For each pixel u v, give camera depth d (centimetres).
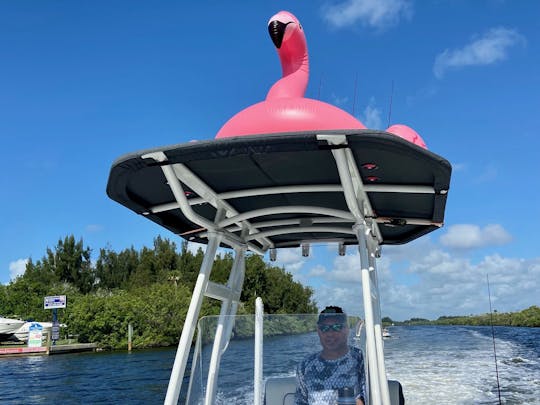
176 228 370
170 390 267
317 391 252
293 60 310
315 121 258
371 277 299
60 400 1294
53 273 5028
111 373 1828
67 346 2778
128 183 284
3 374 1850
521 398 753
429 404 721
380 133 217
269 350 264
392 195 301
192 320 285
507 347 1611
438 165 241
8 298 3938
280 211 294
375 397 242
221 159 251
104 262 5447
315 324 262
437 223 350
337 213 283
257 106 274
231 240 337
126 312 3055
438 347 1656
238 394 258
